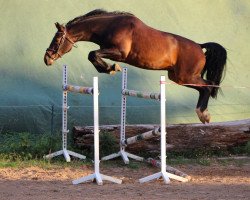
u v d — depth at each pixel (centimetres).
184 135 1178
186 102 1366
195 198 795
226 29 1466
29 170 1020
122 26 1056
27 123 1268
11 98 1276
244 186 900
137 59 1070
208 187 889
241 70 1432
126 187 886
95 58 1033
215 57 1105
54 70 1338
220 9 1489
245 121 1237
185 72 1093
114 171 1034
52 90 1313
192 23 1450
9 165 1046
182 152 1178
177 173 976
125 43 1051
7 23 1362
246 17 1495
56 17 1381
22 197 796
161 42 1070
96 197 800
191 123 1288
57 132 1252
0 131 1255
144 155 1162
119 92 1341
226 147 1198
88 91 966
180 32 1427
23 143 1153
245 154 1201
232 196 812
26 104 1276
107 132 1168
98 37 1068
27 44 1348
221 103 1381
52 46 1074
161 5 1452
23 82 1312
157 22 1427
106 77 1358
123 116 1110
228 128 1195
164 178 930
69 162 1091
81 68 1354
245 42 1463
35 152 1148
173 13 1451
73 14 1390
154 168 1065
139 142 1162
